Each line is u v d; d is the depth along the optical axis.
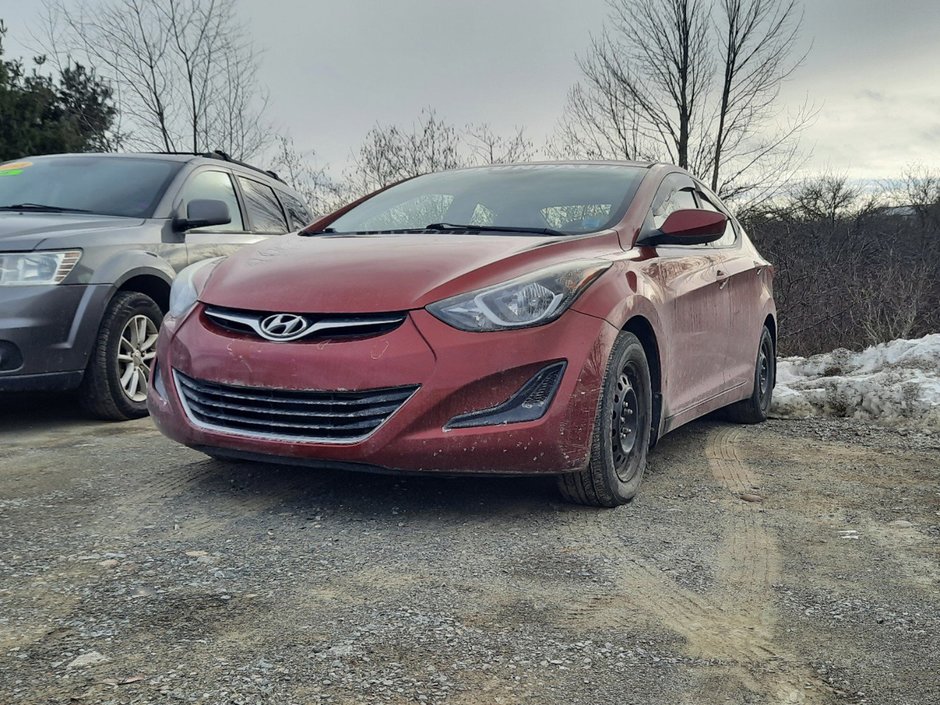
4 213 5.77
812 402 6.23
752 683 2.20
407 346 3.29
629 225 4.23
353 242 4.03
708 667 2.28
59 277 5.11
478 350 3.31
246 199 7.00
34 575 2.80
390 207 4.73
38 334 4.99
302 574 2.86
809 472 4.46
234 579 2.80
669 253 4.43
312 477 4.04
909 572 3.01
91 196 6.13
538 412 3.37
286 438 3.42
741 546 3.26
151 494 3.76
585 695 2.11
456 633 2.43
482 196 4.58
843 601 2.74
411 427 3.28
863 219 16.42
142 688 2.08
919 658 2.36
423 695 2.08
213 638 2.37
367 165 17.50
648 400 3.93
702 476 4.35
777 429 5.65
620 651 2.35
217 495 3.75
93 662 2.21
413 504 3.67
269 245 4.23
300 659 2.25
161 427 3.79
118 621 2.46
